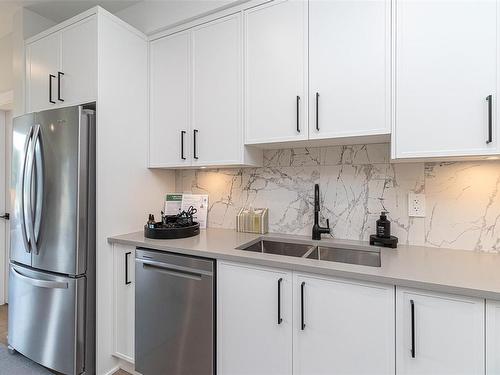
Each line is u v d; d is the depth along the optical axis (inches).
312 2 60.6
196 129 74.7
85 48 70.4
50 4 85.0
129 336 69.0
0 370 72.4
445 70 49.2
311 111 60.6
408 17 52.0
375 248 61.7
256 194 81.7
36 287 70.9
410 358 42.8
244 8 68.1
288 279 51.5
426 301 41.7
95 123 68.7
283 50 63.5
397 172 65.1
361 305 46.0
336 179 71.6
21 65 84.7
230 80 70.0
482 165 57.5
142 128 80.7
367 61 55.4
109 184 71.0
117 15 88.8
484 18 46.6
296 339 51.0
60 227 67.1
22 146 74.6
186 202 89.7
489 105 45.7
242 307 55.7
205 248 61.2
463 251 58.1
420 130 51.0
